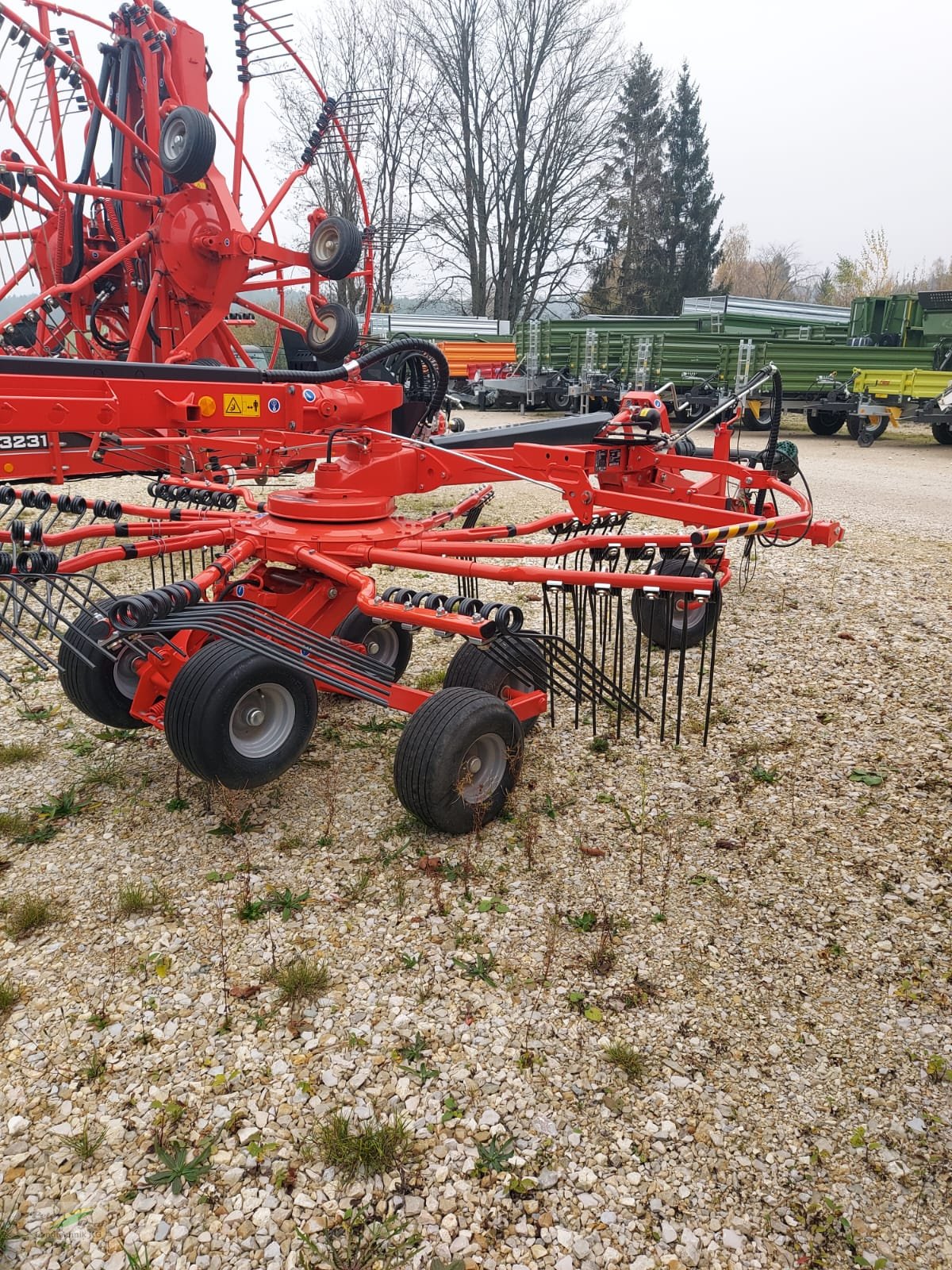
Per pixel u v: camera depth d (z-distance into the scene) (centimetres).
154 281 895
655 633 575
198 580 380
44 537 404
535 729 482
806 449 1738
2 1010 285
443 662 588
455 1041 276
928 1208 227
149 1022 282
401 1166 236
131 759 453
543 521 535
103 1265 210
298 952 314
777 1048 276
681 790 428
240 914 333
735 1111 254
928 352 1812
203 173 822
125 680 445
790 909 342
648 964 311
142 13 868
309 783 430
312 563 413
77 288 844
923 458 1609
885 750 467
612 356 2059
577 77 3506
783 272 6644
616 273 4444
